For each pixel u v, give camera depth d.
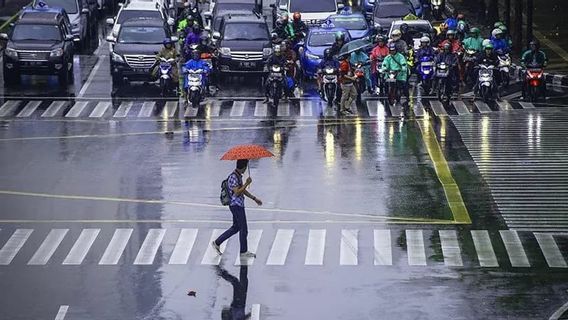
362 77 91.94
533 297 46.75
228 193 51.91
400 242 54.22
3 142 76.38
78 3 115.88
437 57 91.12
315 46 101.69
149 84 98.50
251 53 99.00
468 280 48.91
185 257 52.28
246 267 50.78
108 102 90.44
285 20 108.56
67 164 70.12
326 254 52.53
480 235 55.34
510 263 51.19
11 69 97.00
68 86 97.12
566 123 81.44
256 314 45.03
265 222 57.47
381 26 115.81
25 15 100.12
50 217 58.66
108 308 45.81
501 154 72.12
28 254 52.81
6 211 59.78
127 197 62.44
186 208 60.19
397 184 64.69
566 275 49.50
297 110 87.31
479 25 127.94
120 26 102.12
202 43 103.38
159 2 117.00
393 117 84.38
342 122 82.50
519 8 111.00
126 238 55.09
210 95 93.62
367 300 46.53
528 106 88.38
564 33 122.38
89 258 52.22
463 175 66.88
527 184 64.75
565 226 56.78
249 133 78.81
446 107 88.19
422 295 47.09
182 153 72.88
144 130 80.19
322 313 45.12
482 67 90.44
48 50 96.88
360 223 57.31
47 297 47.09
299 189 63.59
